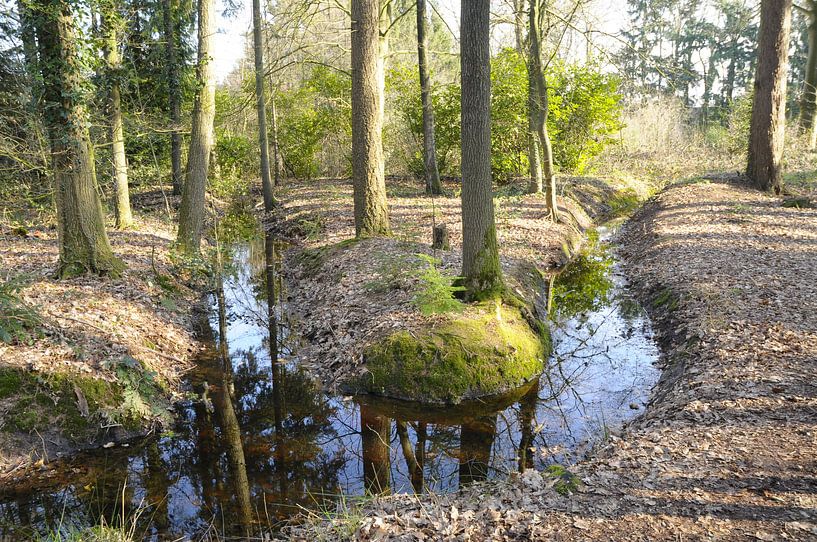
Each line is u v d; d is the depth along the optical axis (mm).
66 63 8414
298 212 19625
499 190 19797
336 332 8859
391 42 26828
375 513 4555
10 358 6418
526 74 20281
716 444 4922
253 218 21547
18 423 5984
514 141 21891
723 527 3834
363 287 9891
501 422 6711
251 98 15711
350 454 6207
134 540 4750
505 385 7367
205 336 9664
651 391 7062
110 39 11867
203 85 12086
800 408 5305
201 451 6309
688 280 9789
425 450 6207
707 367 6574
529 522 4141
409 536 4113
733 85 50125
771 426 5078
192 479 5746
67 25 8344
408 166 26016
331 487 5559
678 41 48281
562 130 21938
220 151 25312
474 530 4133
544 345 8383
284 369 8414
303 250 14320
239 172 26953
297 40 14305
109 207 15758
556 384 7578
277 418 7055
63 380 6441
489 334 7660
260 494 5457
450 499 4738
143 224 15320
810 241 11602
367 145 12477
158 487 5598
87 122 9203
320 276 11602
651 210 17203
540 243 13430
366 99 12219
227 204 24219
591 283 11805
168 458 6156
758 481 4293
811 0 22812
